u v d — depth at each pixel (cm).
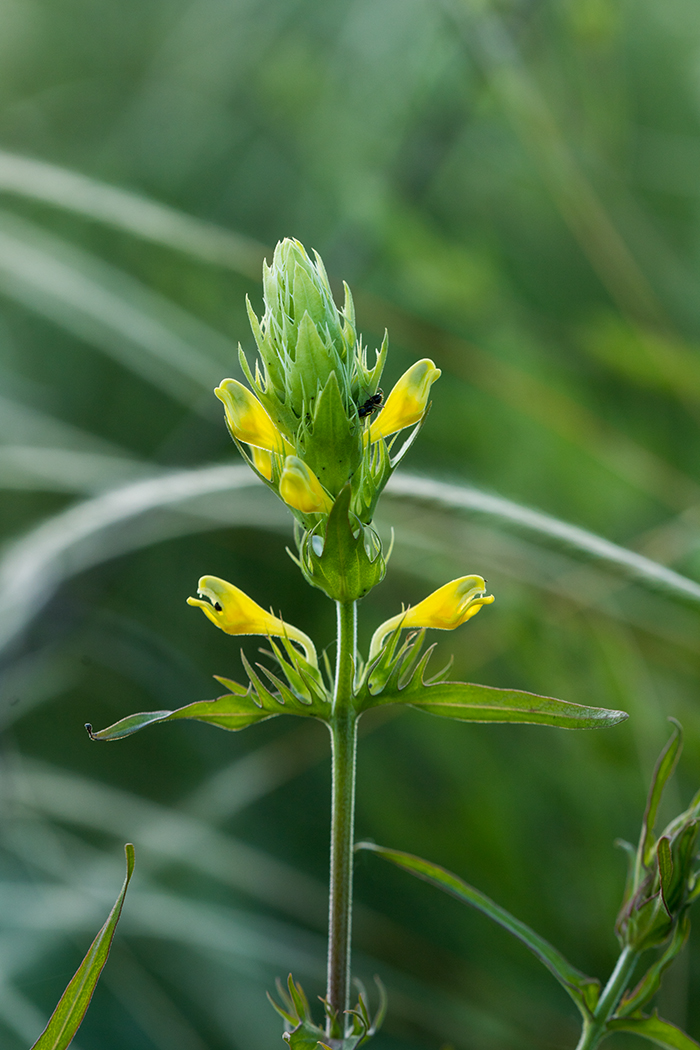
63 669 120
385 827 113
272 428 60
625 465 124
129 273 148
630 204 149
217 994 101
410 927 106
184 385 131
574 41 137
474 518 71
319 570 58
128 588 134
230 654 131
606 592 106
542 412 124
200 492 87
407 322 129
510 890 104
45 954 99
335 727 59
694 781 104
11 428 129
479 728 117
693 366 125
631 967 60
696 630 105
